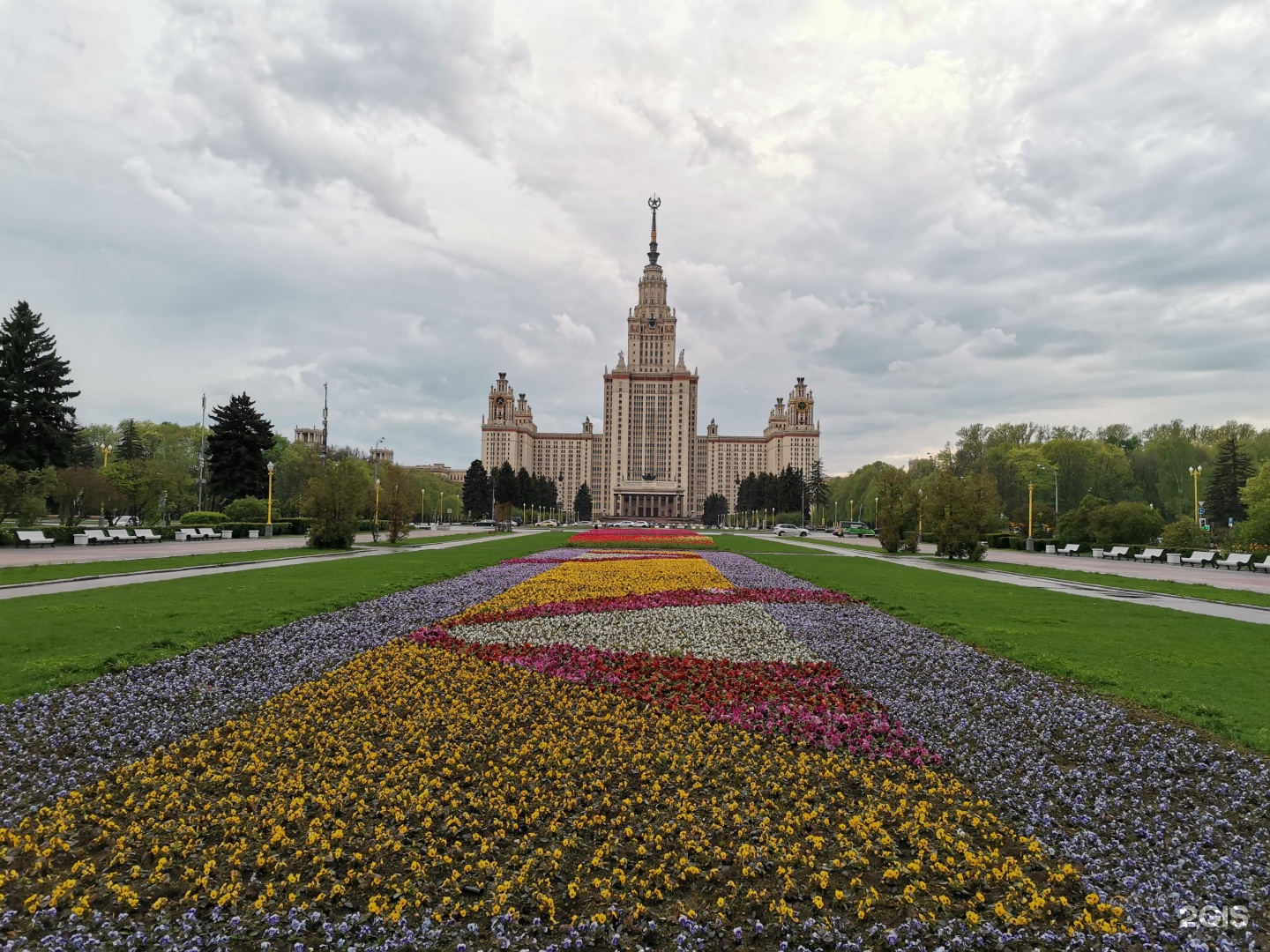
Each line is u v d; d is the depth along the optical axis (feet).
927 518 180.96
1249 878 22.71
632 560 146.00
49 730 34.06
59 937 19.06
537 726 36.70
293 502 287.48
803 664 51.62
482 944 19.34
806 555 178.70
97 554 136.26
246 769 30.48
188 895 20.99
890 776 31.27
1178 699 40.86
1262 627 66.23
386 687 43.60
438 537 268.62
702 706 40.83
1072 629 64.59
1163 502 337.11
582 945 19.42
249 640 54.24
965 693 43.65
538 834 25.43
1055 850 24.59
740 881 22.66
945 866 23.12
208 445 269.64
